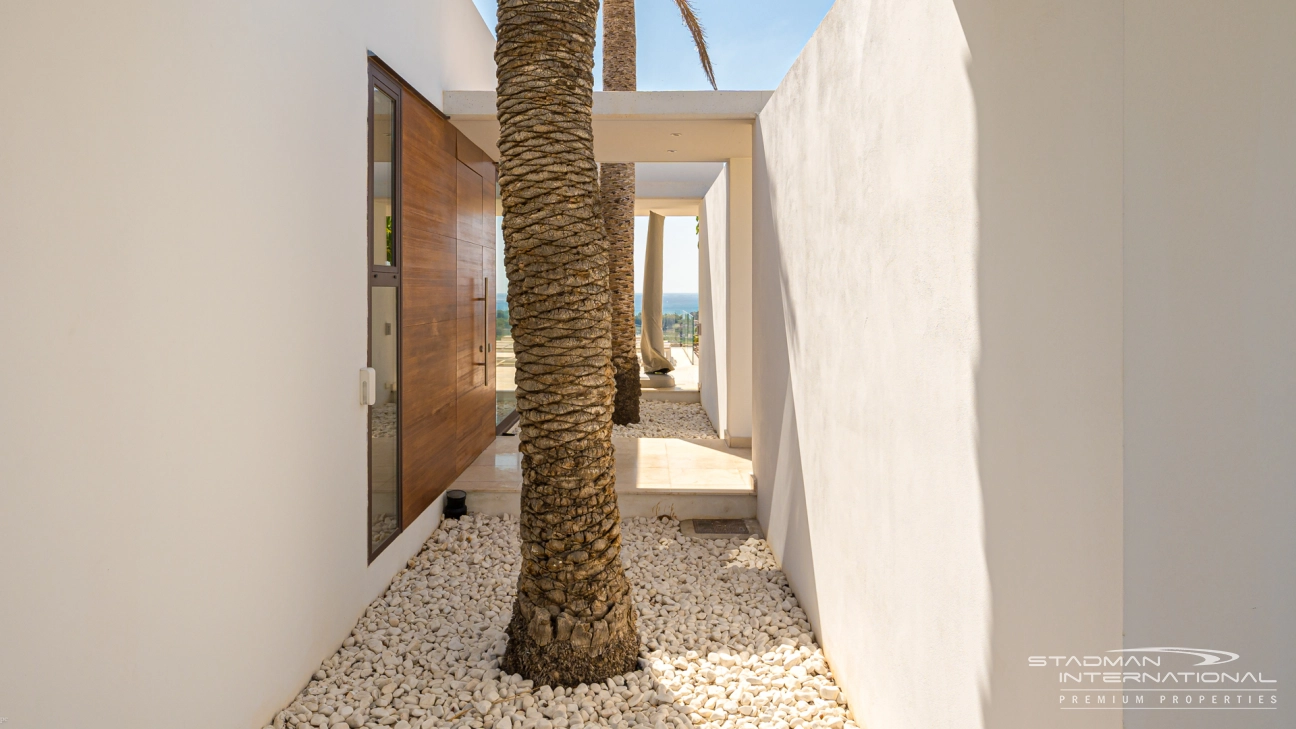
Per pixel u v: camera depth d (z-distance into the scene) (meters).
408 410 5.41
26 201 2.04
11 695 2.01
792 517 4.97
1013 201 1.94
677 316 21.28
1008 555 1.97
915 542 2.60
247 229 3.13
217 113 2.91
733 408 8.57
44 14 2.10
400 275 5.18
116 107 2.37
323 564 3.89
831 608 3.90
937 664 2.41
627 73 10.32
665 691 3.63
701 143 7.61
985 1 2.08
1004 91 1.98
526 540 3.68
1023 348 1.90
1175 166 1.53
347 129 4.19
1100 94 1.58
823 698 3.62
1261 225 1.55
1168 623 1.55
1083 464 1.66
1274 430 1.56
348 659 3.95
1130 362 1.52
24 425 2.04
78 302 2.23
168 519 2.62
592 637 3.65
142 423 2.49
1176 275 1.53
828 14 3.84
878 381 3.03
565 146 3.54
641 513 6.63
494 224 8.64
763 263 5.96
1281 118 1.55
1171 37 1.52
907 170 2.68
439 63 6.11
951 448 2.31
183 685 2.71
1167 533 1.54
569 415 3.56
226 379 2.98
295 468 3.57
